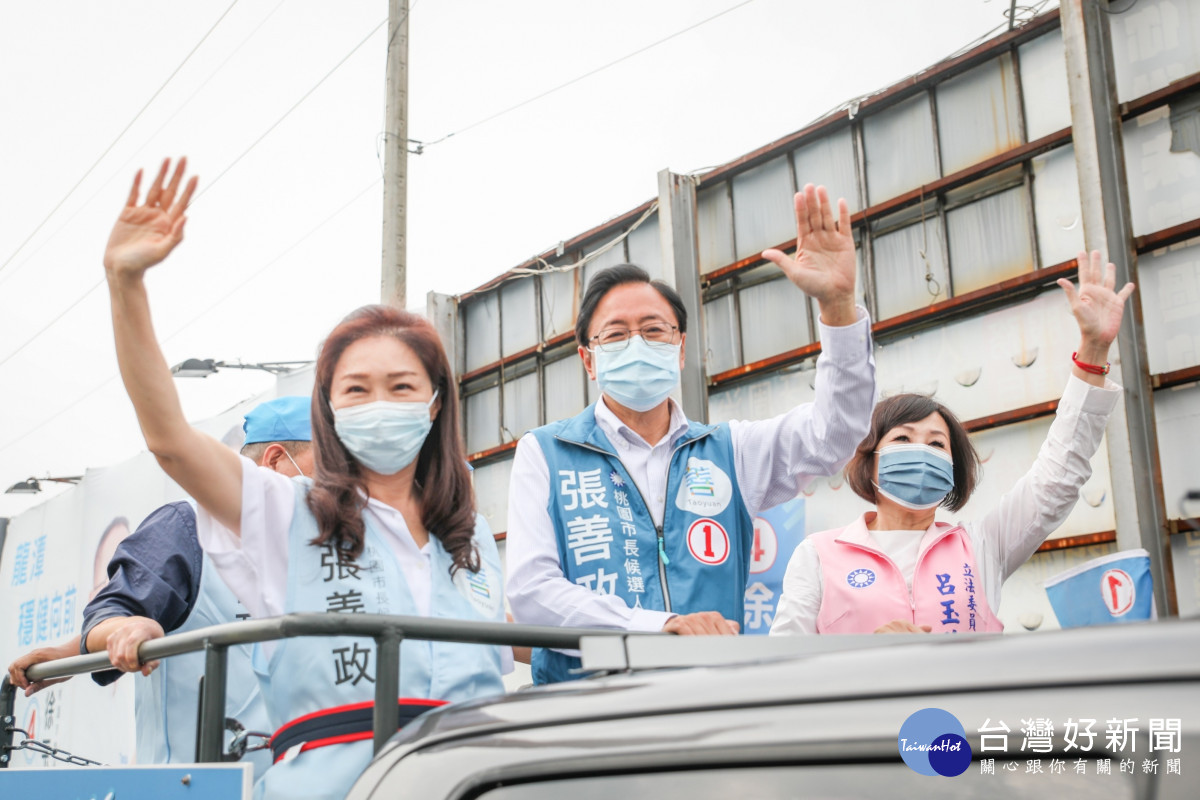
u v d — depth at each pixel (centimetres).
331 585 190
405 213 787
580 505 241
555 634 147
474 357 795
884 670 83
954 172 514
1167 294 435
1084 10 456
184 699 247
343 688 180
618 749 89
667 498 245
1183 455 422
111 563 235
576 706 96
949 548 283
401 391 206
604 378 254
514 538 239
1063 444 286
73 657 200
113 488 869
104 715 752
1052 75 481
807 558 288
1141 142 450
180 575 240
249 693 249
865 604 271
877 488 297
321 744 170
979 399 489
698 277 614
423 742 102
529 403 745
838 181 564
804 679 86
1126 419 423
